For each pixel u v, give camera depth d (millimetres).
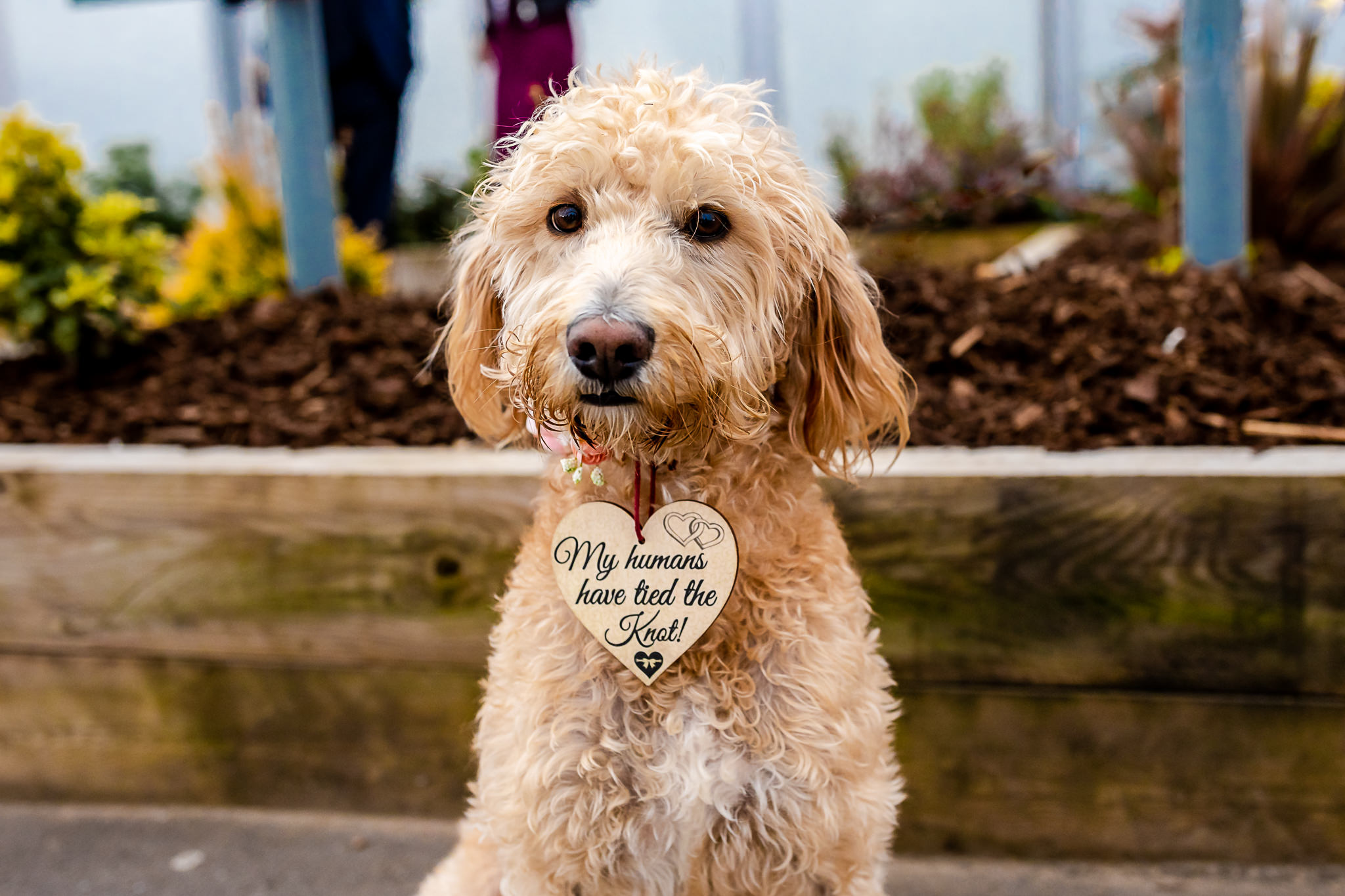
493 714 1600
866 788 1525
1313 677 1975
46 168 3305
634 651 1439
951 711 2123
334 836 2359
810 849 1461
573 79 1594
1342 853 2051
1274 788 2045
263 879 2227
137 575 2354
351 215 5586
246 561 2309
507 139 1692
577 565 1471
